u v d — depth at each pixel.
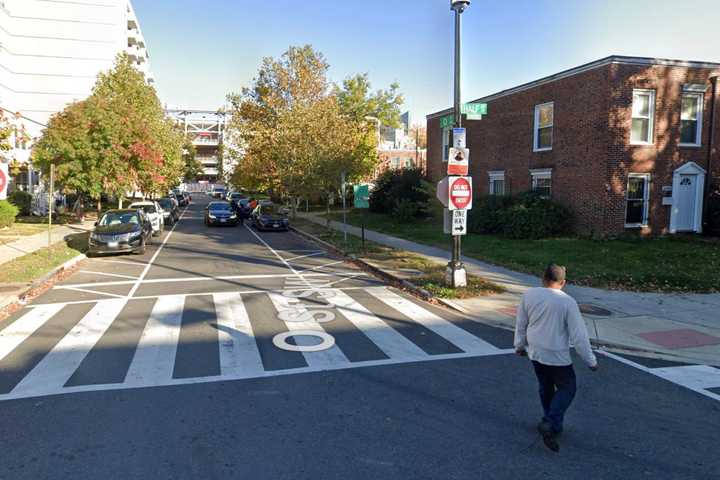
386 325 8.77
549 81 20.75
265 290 11.76
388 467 4.25
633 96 18.47
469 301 10.40
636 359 7.27
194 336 8.00
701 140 19.27
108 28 68.56
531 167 22.00
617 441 4.75
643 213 18.92
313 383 6.10
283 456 4.41
